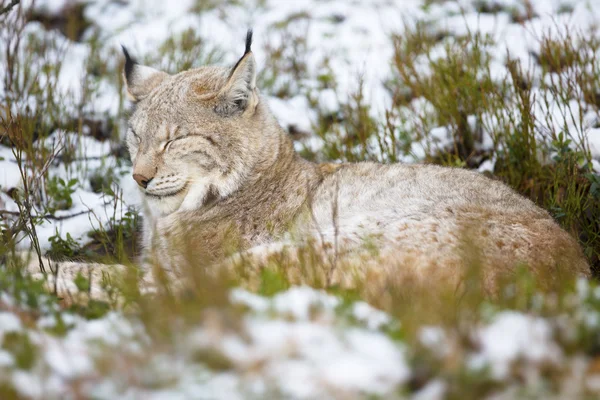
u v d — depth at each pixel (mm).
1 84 15227
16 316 6324
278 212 10336
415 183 9930
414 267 7949
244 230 10258
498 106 13789
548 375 4926
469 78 14266
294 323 5613
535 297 6816
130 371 5012
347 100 15727
